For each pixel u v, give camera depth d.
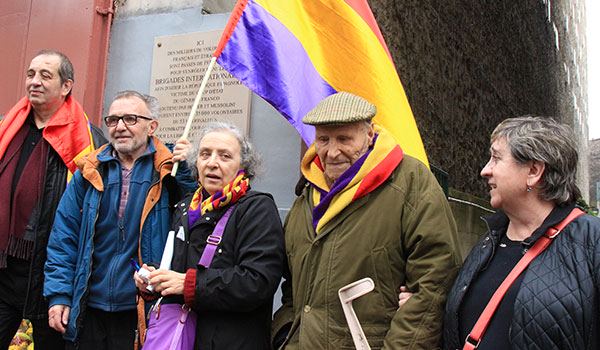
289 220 2.70
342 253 2.42
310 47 3.60
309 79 3.54
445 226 2.37
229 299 2.42
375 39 3.78
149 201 2.94
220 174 2.64
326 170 2.51
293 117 3.42
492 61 10.98
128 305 2.86
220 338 2.47
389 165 2.45
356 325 2.30
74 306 2.85
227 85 4.79
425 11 7.92
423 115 7.71
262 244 2.53
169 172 3.01
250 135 4.70
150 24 5.35
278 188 4.56
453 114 8.86
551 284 1.92
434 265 2.31
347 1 3.75
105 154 3.05
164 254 2.59
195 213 2.63
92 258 2.91
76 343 2.87
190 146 2.97
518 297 1.95
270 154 4.62
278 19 3.55
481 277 2.16
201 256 2.55
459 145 9.05
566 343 1.85
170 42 5.14
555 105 17.73
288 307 2.70
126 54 5.39
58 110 3.46
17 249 3.19
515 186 2.10
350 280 2.40
